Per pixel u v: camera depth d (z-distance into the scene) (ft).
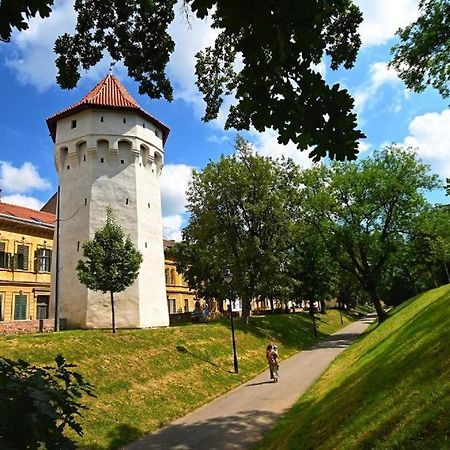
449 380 25.11
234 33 12.89
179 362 72.54
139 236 115.14
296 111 13.92
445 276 205.26
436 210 128.57
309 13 12.75
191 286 172.04
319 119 13.78
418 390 26.99
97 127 116.67
